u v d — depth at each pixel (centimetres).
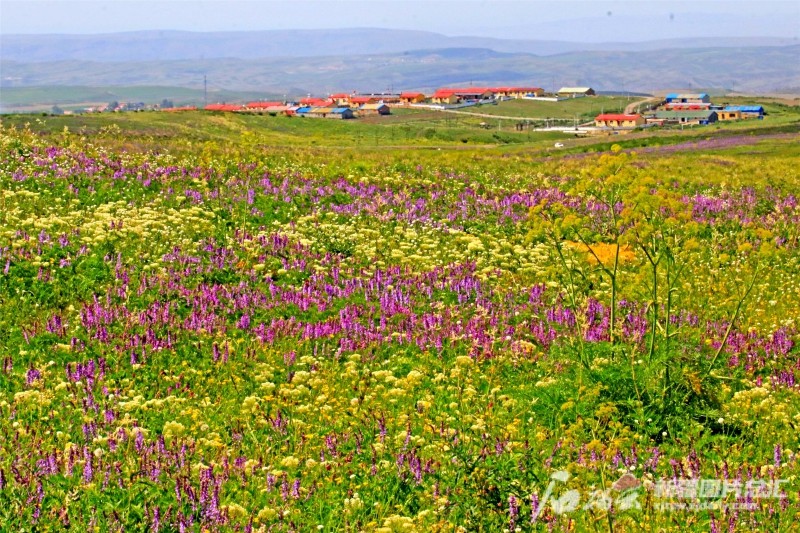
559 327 1834
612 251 2427
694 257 2383
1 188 2608
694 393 1358
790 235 2970
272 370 1474
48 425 1166
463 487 1006
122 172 3034
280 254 2262
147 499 945
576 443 1182
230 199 2841
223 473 1033
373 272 2186
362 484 1036
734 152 8306
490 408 1323
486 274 2266
